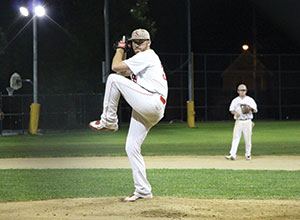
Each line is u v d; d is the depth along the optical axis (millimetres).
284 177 22469
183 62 76375
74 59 63969
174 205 14391
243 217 13203
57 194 18656
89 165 27484
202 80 77875
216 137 47469
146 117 14273
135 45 14594
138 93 14000
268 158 30453
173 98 76000
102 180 21844
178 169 25094
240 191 18906
